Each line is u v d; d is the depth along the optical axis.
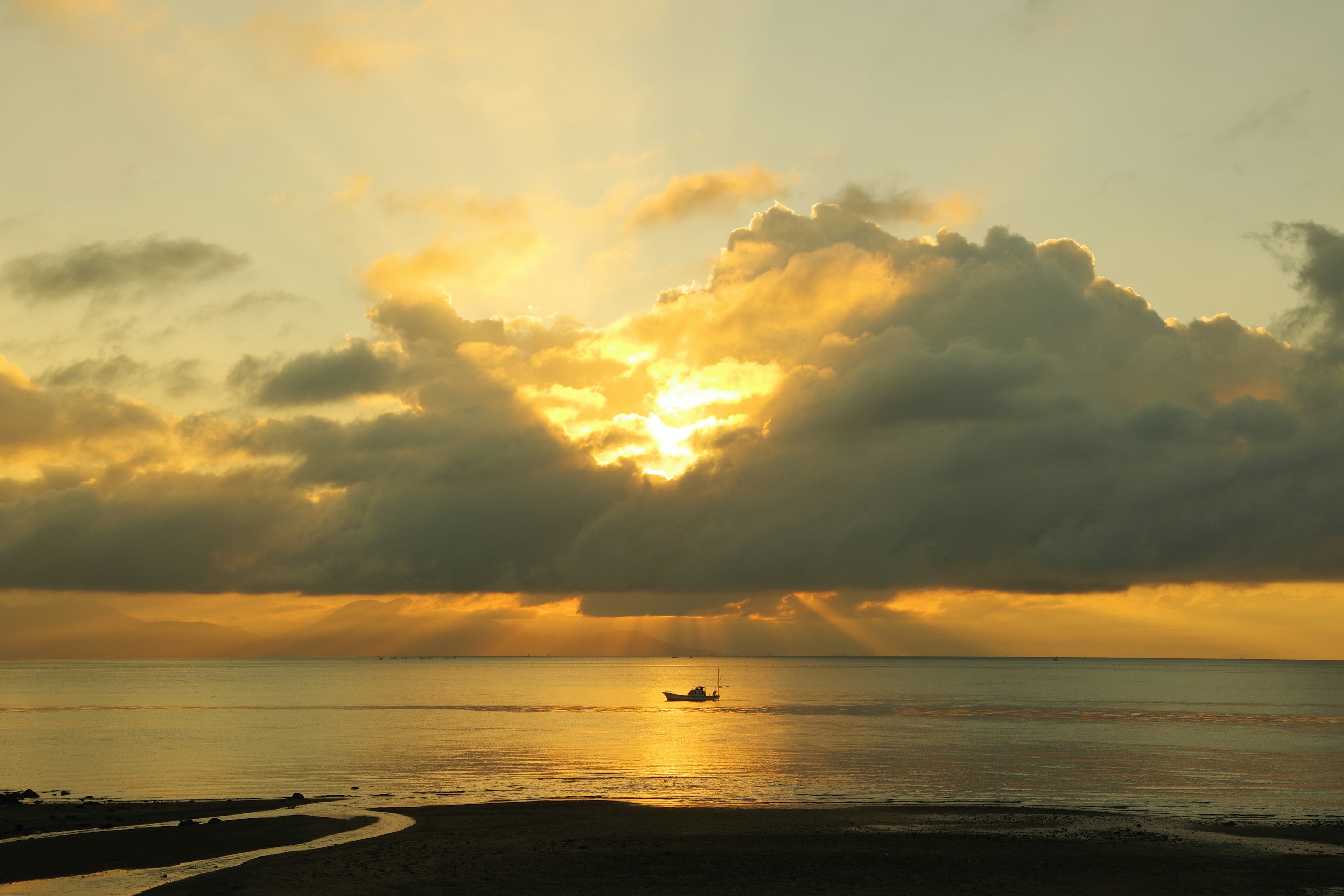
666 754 104.00
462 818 55.44
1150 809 64.69
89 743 115.69
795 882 40.00
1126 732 136.25
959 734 131.75
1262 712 187.50
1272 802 69.31
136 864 42.62
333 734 129.62
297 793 68.12
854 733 133.50
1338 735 130.50
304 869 41.41
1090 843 48.56
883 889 39.06
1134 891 39.00
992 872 42.06
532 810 58.38
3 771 87.62
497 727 144.88
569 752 104.94
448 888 38.69
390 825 52.97
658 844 47.72
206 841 47.72
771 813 57.81
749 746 112.94
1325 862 44.22
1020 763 94.56
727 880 40.41
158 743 116.19
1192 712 184.88
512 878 40.34
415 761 96.25
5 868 41.94
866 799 69.50
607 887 39.12
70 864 42.56
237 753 103.62
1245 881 40.59
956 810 60.03
